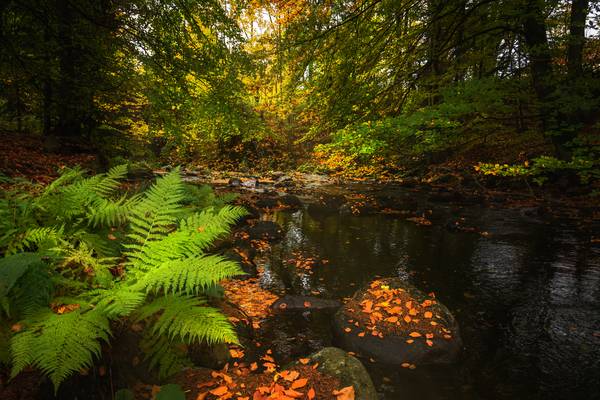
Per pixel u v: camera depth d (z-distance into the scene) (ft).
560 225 28.73
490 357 11.19
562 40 29.50
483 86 22.21
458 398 9.29
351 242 24.54
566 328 13.01
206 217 10.18
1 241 8.45
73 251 8.50
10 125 46.93
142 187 20.40
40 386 6.13
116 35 32.04
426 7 28.84
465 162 54.85
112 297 7.30
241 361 9.94
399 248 23.21
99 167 32.99
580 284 17.15
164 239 9.17
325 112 30.07
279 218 32.48
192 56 32.27
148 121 36.04
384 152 26.94
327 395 7.88
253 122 38.19
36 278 7.43
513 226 28.76
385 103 29.43
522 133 40.52
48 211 10.12
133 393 7.37
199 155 83.56
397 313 12.07
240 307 13.47
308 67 30.53
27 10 27.40
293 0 27.81
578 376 10.28
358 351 11.10
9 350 6.31
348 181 59.77
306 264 19.67
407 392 9.48
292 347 11.40
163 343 8.16
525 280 17.71
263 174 69.15
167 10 30.89
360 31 27.40
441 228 28.84
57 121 39.47
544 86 30.07
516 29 31.35
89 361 6.11
